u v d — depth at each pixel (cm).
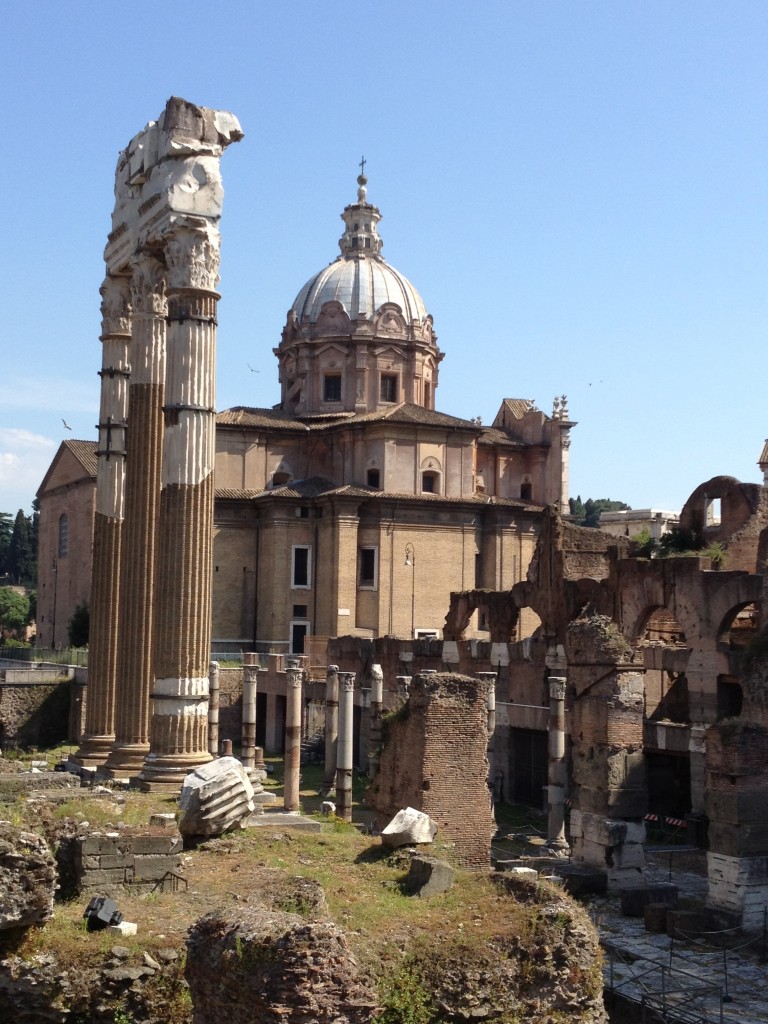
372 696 5469
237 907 1623
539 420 10088
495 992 1767
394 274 10212
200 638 3447
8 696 6072
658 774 5288
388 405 9781
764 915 3059
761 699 4306
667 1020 2381
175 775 3344
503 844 4584
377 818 3309
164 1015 1758
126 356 4222
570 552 6275
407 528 8775
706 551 5847
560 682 4491
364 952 1748
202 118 3553
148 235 3681
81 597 9188
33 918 1723
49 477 10206
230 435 9306
